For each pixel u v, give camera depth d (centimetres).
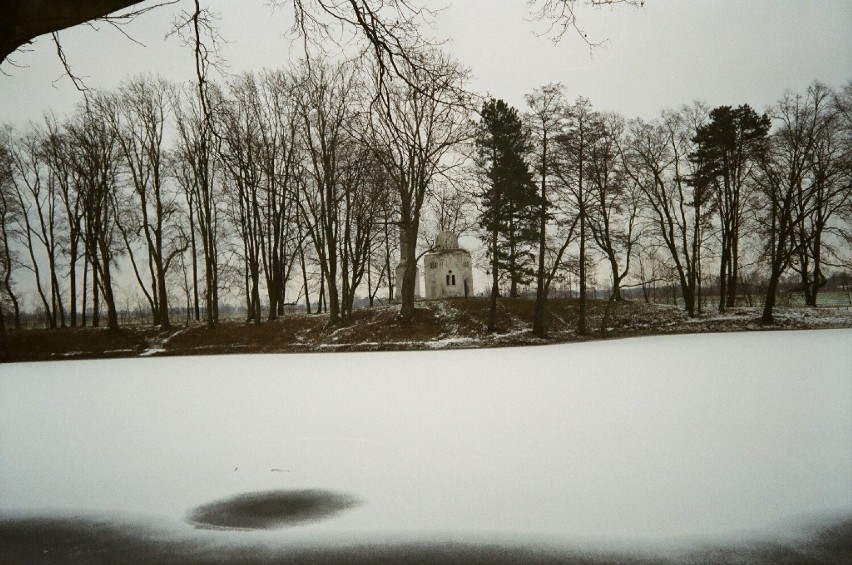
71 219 4684
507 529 629
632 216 4600
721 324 4003
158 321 4784
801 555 552
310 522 671
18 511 731
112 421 1348
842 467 809
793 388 1469
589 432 1051
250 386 1923
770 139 4066
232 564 567
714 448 920
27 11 359
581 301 3888
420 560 562
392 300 5566
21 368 3125
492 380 1844
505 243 3984
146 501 762
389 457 928
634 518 648
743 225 4450
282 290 4853
